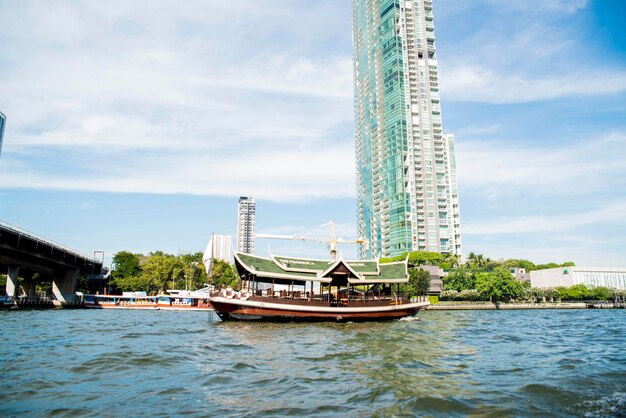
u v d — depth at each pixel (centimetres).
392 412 1170
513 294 10844
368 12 17312
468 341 2806
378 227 15688
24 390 1396
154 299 9088
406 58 15450
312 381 1550
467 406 1219
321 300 4484
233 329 3606
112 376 1623
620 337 3094
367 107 17000
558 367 1817
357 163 18050
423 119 15188
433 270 12362
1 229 5994
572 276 13562
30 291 10062
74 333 3162
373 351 2303
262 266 4578
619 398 1289
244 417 1125
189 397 1325
